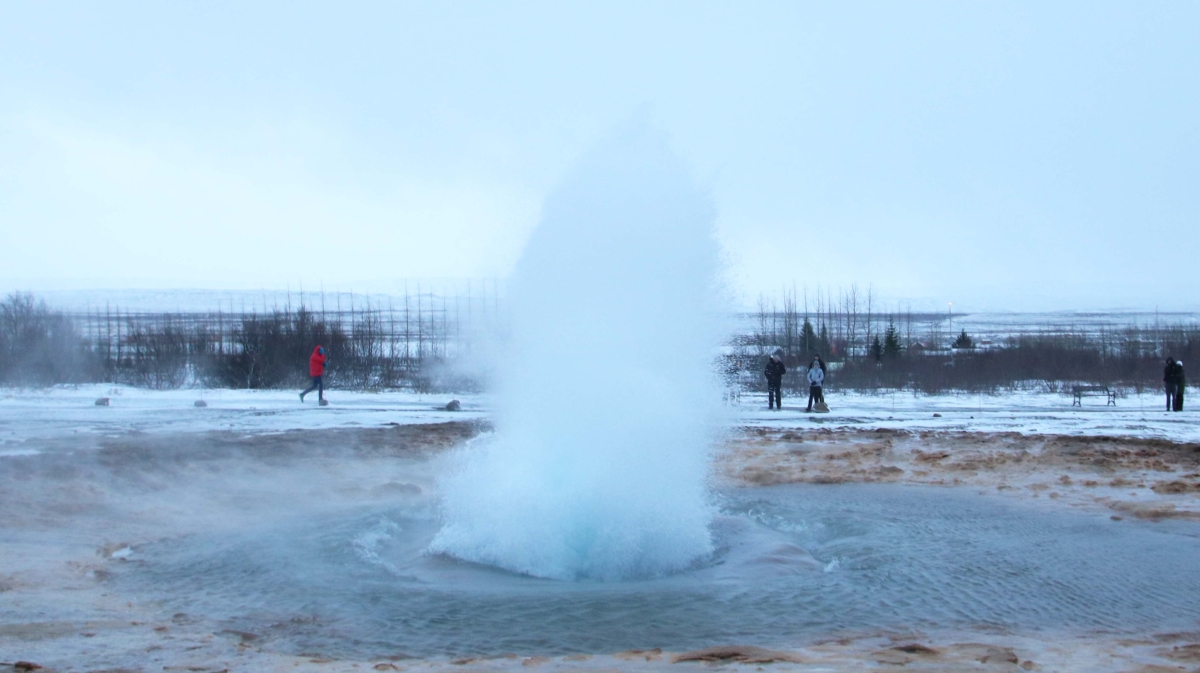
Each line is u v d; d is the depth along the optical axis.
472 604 7.32
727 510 11.73
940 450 17.73
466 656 6.05
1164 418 24.61
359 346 36.47
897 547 9.42
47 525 10.13
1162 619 7.05
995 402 30.55
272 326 35.53
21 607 7.02
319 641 6.37
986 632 6.66
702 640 6.43
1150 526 10.65
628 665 5.58
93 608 7.10
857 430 20.95
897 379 37.53
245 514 10.96
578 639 6.46
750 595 7.64
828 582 8.12
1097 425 22.66
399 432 18.88
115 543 9.38
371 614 7.05
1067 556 9.07
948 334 90.81
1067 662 5.84
